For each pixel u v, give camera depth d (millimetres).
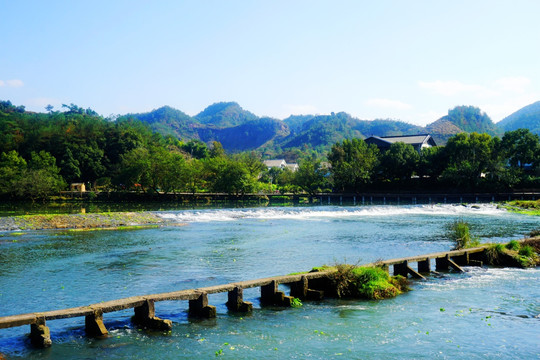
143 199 98312
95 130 132125
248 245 33562
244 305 17219
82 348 13359
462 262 26828
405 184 107938
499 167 93562
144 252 30141
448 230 43906
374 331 14914
